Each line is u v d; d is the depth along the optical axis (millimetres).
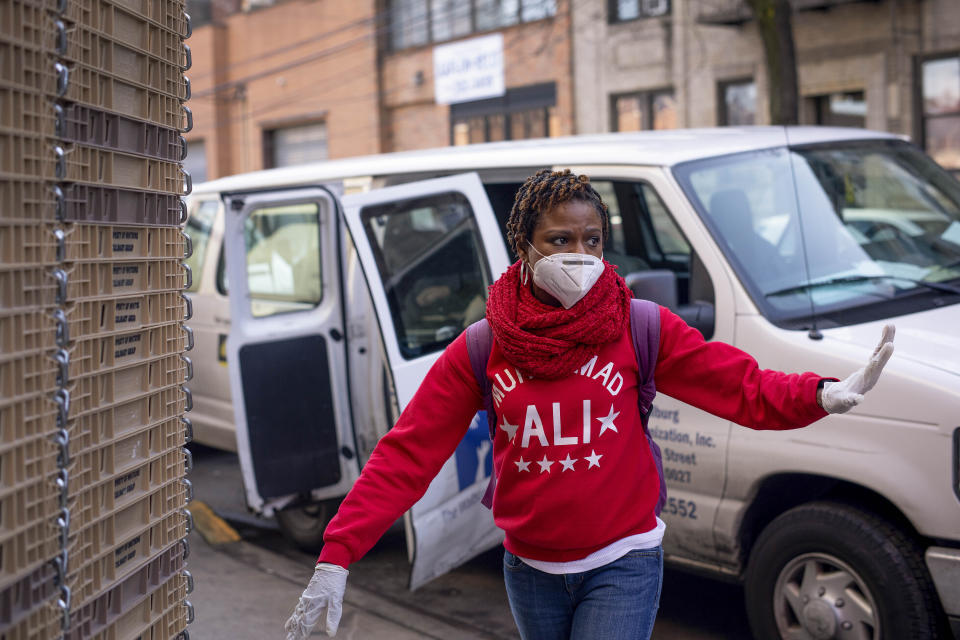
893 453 3250
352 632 4242
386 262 4113
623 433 2143
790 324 3668
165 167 2000
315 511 5375
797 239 4082
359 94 23391
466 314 4336
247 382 4805
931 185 4812
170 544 2041
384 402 4938
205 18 31516
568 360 2080
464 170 4746
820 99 15695
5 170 1484
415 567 3852
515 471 2164
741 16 15922
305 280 5270
